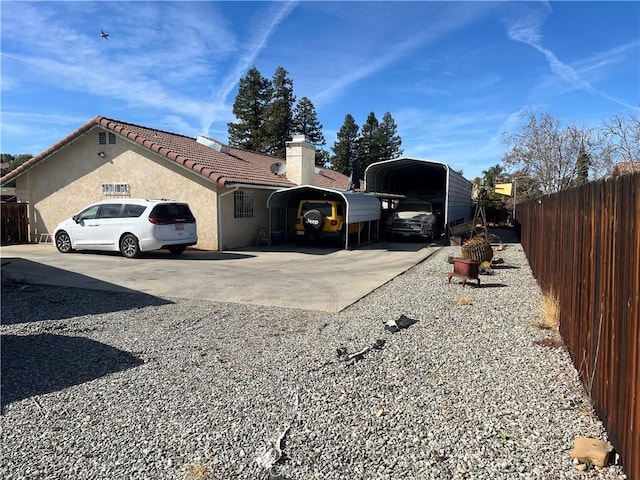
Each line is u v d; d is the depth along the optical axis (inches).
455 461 124.0
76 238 580.4
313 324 264.2
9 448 133.1
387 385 174.9
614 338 127.5
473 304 310.2
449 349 215.5
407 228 794.2
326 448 131.5
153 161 676.1
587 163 1015.0
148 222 537.0
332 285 390.9
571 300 201.2
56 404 161.0
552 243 281.6
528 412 151.0
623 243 122.3
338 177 1339.8
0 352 215.0
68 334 244.2
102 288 370.9
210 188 645.9
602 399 139.3
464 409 154.0
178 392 170.4
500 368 190.9
